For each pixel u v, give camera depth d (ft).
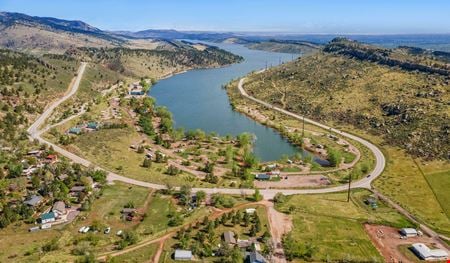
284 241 523.29
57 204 571.69
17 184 629.51
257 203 633.20
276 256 492.95
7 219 535.19
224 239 515.50
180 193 644.27
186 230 539.70
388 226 575.38
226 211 600.39
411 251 512.63
